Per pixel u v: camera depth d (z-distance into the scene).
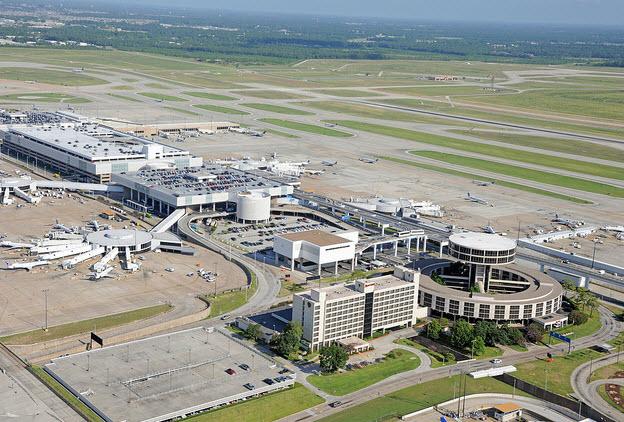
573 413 197.12
